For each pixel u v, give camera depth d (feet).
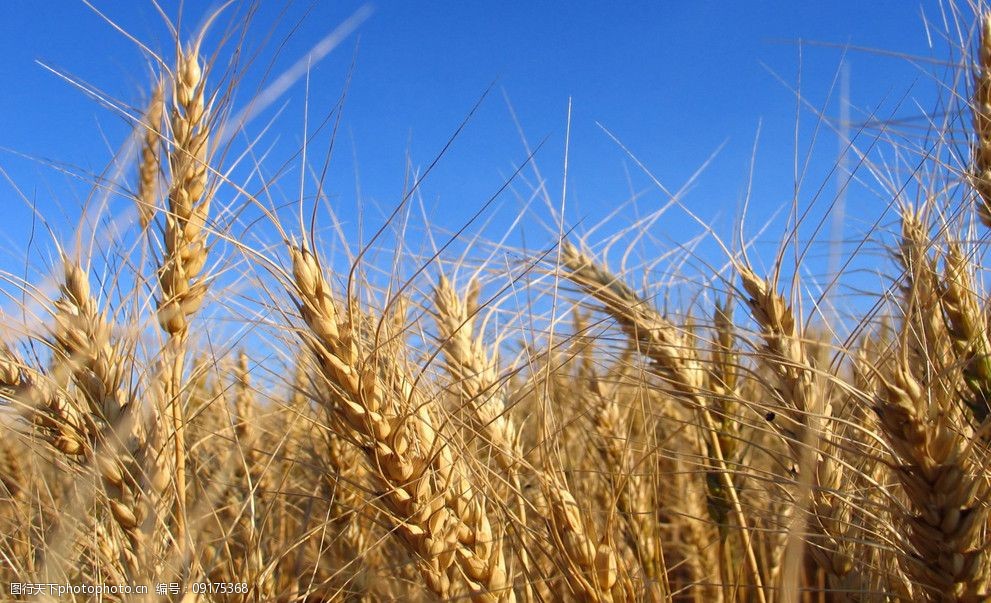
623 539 1.35
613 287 1.58
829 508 1.24
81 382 1.30
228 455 1.57
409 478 1.19
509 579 1.24
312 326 1.19
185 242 1.40
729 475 1.45
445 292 1.53
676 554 1.68
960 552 1.10
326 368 1.20
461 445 1.25
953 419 1.17
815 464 1.22
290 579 1.48
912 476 1.10
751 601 1.42
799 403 1.24
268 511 1.41
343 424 1.21
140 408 1.32
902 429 1.09
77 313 1.31
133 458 1.28
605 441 1.56
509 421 1.42
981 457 1.12
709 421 1.48
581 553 1.17
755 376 1.28
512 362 1.46
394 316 1.33
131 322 1.34
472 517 1.22
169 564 1.25
